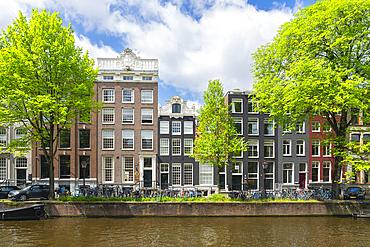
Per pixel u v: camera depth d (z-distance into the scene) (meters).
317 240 15.02
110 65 29.50
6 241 13.80
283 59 21.06
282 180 30.16
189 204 20.22
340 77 17.69
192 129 29.92
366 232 16.58
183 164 29.39
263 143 30.42
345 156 18.83
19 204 19.02
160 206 19.98
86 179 27.83
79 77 20.62
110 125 28.95
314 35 19.33
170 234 15.72
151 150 29.06
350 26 18.45
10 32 18.84
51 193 20.31
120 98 29.30
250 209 20.58
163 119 29.67
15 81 18.02
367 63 19.11
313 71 17.55
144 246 13.57
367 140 19.77
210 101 23.02
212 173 29.66
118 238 14.75
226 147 22.42
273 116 22.25
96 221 18.31
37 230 15.88
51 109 17.86
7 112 18.36
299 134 30.47
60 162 28.11
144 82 29.72
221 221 18.95
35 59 18.11
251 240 14.89
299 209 20.83
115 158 28.67
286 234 16.06
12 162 28.17
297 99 17.80
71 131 28.16
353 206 21.17
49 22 19.59
